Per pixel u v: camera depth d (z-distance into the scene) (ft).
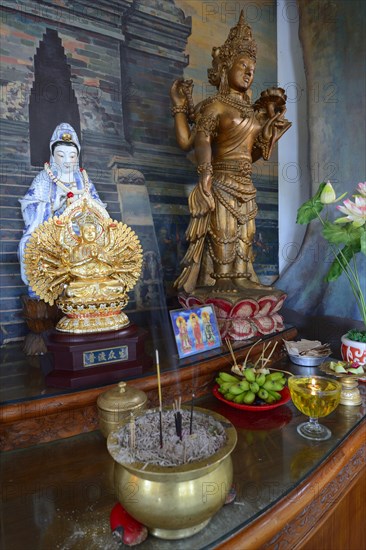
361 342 4.41
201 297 4.75
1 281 4.59
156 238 5.80
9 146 4.60
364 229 4.14
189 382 3.82
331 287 6.50
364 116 6.04
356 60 6.12
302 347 4.90
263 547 2.21
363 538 3.52
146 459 2.01
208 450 2.07
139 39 5.61
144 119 5.69
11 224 4.63
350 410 3.64
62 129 4.42
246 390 3.61
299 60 7.20
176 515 1.89
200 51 6.24
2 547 2.08
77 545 2.10
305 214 4.64
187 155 6.11
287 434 3.20
